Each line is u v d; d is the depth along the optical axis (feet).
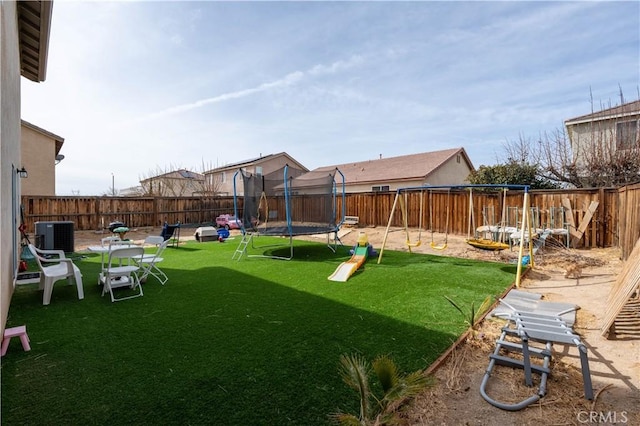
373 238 36.78
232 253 28.58
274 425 6.47
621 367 8.82
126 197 46.42
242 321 12.07
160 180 75.51
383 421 6.19
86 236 39.88
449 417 6.83
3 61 11.17
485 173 47.75
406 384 6.23
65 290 16.40
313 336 10.71
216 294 15.65
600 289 16.02
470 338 10.61
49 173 48.62
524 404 7.09
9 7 13.16
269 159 87.92
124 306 13.85
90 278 19.01
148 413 6.86
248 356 9.34
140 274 19.71
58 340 10.44
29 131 46.06
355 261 22.26
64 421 6.62
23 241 26.30
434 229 37.93
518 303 12.85
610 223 26.02
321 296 15.24
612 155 36.52
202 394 7.52
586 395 7.39
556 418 6.79
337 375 8.33
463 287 16.74
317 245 33.68
